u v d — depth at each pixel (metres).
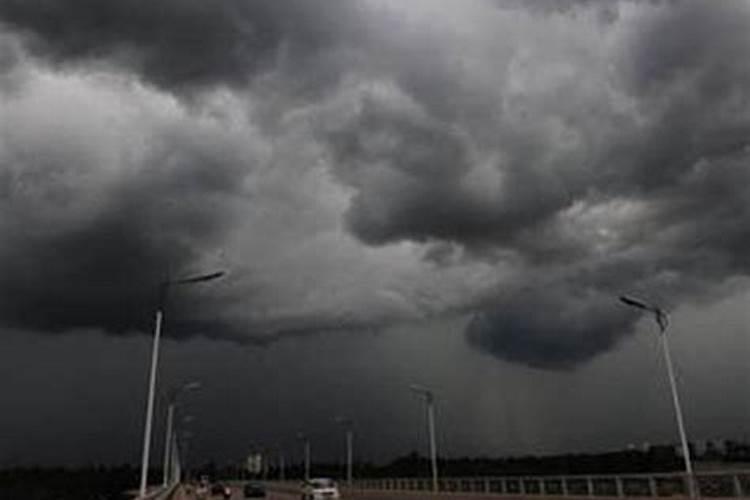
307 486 92.19
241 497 120.12
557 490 62.38
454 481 85.06
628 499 53.22
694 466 83.94
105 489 94.75
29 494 86.81
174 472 125.19
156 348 51.81
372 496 97.94
